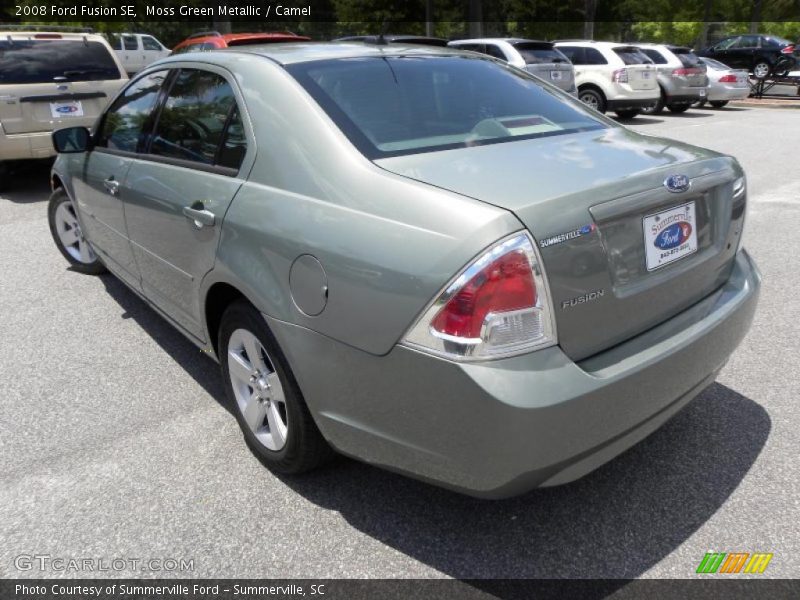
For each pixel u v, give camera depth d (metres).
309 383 2.44
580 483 2.79
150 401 3.52
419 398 2.11
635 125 14.56
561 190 2.16
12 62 7.75
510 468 2.04
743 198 2.82
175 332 4.36
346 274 2.22
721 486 2.74
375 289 2.14
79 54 8.20
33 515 2.69
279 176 2.59
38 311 4.71
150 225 3.41
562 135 2.86
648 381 2.25
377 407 2.24
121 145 3.93
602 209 2.16
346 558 2.44
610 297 2.21
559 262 2.06
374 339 2.17
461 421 2.04
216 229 2.80
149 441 3.16
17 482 2.88
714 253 2.66
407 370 2.11
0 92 7.60
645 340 2.35
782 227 6.39
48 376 3.79
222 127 2.97
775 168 9.27
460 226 2.03
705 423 3.17
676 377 2.38
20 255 5.94
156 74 3.73
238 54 3.15
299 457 2.69
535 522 2.58
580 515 2.61
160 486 2.84
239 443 3.13
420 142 2.59
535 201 2.07
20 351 4.10
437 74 3.09
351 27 29.00
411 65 3.09
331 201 2.37
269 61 2.93
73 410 3.44
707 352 2.51
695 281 2.59
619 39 35.78
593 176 2.30
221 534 2.56
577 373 2.08
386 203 2.22
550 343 2.07
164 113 3.51
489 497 2.15
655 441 3.05
